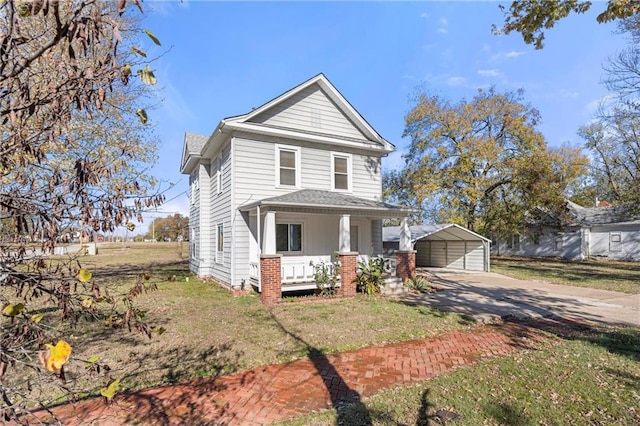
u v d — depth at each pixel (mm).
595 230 28828
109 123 7750
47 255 1870
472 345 6391
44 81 1886
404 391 4395
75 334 6684
